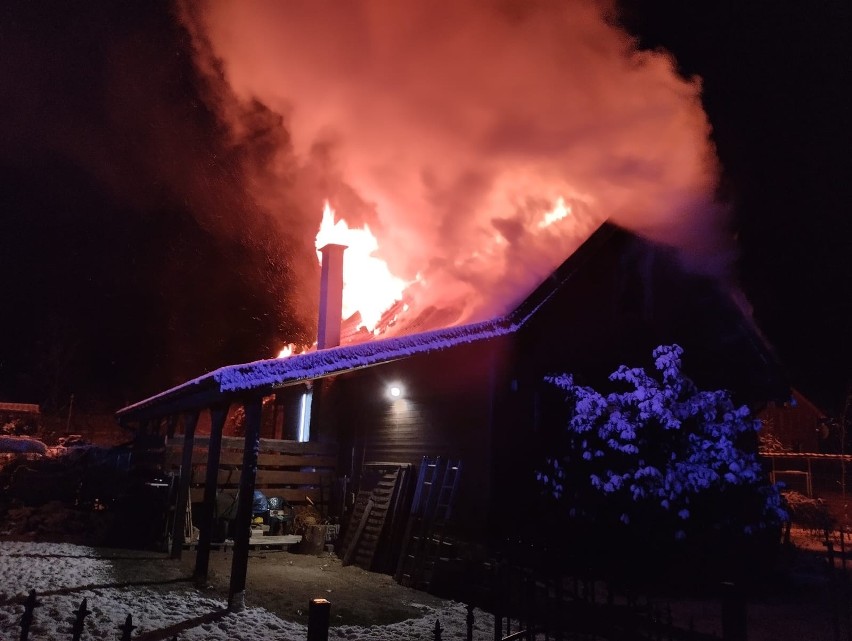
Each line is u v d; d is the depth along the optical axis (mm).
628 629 5680
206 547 9836
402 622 8336
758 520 11062
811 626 8742
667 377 11641
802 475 27766
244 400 9516
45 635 6277
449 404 12539
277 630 7504
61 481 16266
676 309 14414
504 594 7293
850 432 31172
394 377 14211
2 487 17406
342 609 8914
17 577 8844
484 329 11602
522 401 12000
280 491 14867
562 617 6043
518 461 11703
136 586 9109
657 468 11031
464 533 11461
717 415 11578
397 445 13797
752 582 11469
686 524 11227
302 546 13516
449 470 12078
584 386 12094
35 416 34562
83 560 10719
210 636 6926
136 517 13086
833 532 19109
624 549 11312
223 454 14422
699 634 5184
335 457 15711
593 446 11672
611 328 13531
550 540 11383
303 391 17078
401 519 12211
